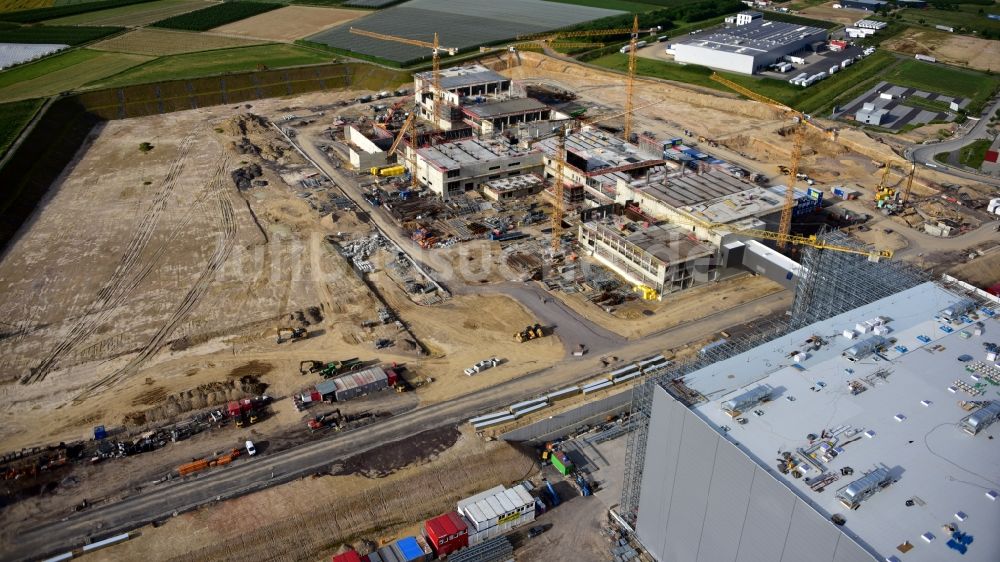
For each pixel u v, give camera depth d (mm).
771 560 70312
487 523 87188
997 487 68125
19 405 108438
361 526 89000
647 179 164375
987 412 74875
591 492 95125
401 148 193250
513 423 104625
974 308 94688
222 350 121125
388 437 102188
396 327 127250
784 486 66625
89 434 102812
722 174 167625
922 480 68688
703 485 76000
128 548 85062
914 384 80750
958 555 61469
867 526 63719
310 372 115875
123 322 128000
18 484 93938
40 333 124875
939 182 183500
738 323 127812
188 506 90812
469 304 134375
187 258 148000
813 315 105688
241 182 182500
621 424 107062
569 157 178375
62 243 154000
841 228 161250
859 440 73062
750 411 76750
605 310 132625
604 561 85375
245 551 85125
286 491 92625
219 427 104438
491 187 175375
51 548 85500
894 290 100562
